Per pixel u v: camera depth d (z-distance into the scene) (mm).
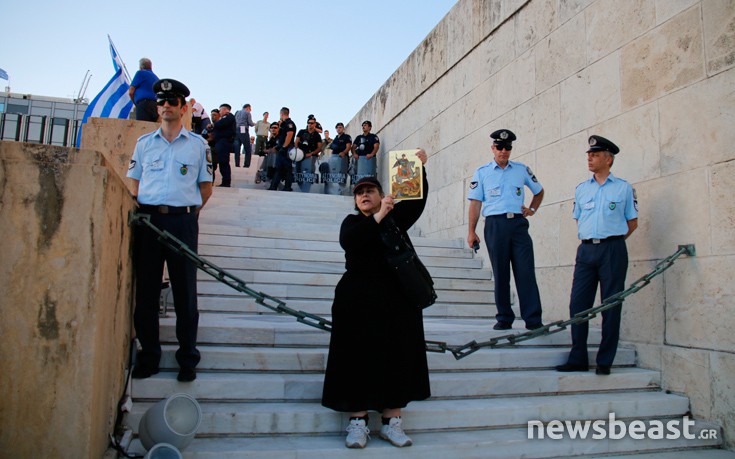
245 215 8227
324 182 12078
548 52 6500
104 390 3033
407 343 3424
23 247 2809
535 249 6520
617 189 4531
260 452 3209
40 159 2871
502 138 5285
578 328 4551
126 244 3547
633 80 5164
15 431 2707
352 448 3316
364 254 3496
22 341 2760
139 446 3252
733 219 4078
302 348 4406
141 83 7148
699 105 4438
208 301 5438
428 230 9617
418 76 10352
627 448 3789
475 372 4418
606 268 4484
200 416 3135
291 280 6285
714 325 4160
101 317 2918
